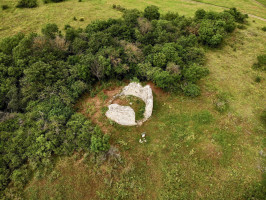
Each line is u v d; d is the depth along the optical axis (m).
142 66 30.53
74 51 34.88
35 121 24.91
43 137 22.95
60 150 22.83
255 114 27.58
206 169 21.80
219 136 24.67
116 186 20.72
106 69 29.92
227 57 38.91
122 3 62.31
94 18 53.31
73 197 20.28
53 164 22.44
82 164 22.27
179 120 26.70
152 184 20.98
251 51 40.44
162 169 22.03
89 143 23.09
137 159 22.89
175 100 29.19
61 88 28.05
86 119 25.86
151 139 24.77
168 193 20.27
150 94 26.80
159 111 27.88
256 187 20.27
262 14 57.66
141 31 38.59
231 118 26.86
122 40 35.44
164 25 39.41
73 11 56.66
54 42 34.00
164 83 28.39
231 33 46.22
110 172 21.41
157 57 31.16
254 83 32.66
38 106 26.05
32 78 27.38
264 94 30.67
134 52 32.41
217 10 59.53
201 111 27.70
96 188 20.72
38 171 21.75
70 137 23.20
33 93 27.08
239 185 20.58
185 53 34.44
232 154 23.06
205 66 36.25
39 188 20.91
